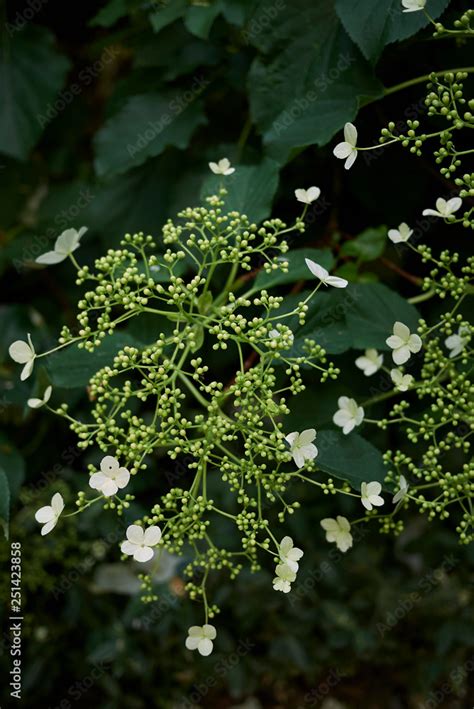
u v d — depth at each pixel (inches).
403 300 39.5
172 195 46.6
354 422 37.7
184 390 47.2
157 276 40.0
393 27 37.5
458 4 40.9
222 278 43.4
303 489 54.1
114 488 35.4
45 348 51.6
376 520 47.3
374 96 39.4
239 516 35.9
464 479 36.6
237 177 40.7
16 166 54.8
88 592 55.8
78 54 53.8
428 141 43.6
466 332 37.6
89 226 49.4
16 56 50.1
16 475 47.3
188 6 43.9
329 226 45.0
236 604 55.2
